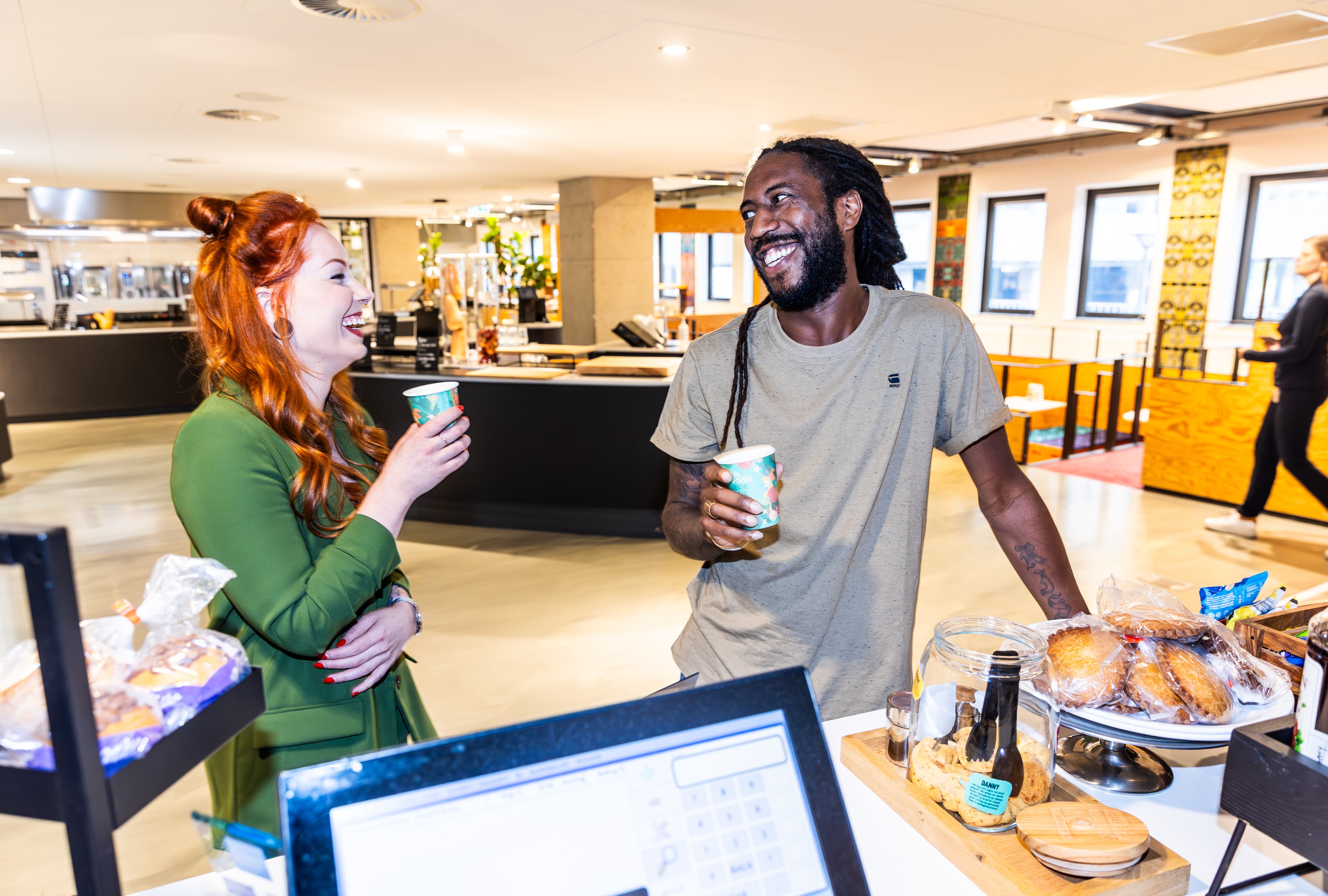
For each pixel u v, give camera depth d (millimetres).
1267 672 965
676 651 1361
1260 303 6191
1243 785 725
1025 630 863
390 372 5371
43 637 472
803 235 1163
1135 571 4250
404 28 3596
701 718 631
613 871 584
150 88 4625
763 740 644
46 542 457
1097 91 5207
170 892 737
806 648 1196
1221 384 5418
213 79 4445
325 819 540
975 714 815
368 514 1056
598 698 2967
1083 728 925
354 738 1130
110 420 9320
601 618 3727
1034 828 764
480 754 577
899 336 1205
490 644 3449
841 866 636
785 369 1234
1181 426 5652
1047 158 8352
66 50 3828
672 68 4371
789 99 5242
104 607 3840
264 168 8195
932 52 4156
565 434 5012
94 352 9281
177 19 3410
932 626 3541
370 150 7020
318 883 533
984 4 3400
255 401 1069
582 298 9422
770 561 1209
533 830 576
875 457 1187
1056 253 9578
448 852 557
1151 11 3561
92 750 496
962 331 1232
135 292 11469
